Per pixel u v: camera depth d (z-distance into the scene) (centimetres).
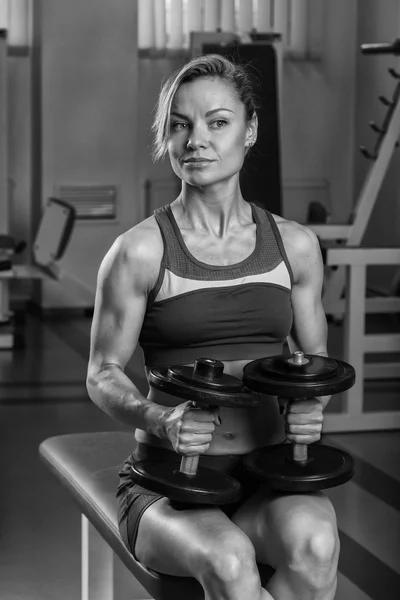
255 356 200
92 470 242
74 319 778
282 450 194
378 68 862
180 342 197
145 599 263
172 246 197
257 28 874
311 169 910
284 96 898
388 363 575
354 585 290
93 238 809
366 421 462
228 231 202
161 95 202
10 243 675
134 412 188
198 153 194
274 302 199
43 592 288
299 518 176
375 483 388
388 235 854
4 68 739
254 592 170
